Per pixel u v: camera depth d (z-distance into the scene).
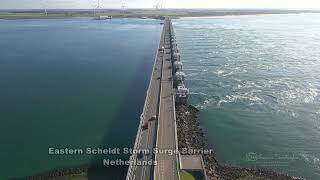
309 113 96.19
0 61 164.00
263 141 81.38
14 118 92.69
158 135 69.25
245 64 152.75
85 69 146.00
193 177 59.38
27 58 170.75
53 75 136.25
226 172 66.12
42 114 95.25
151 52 186.50
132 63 157.88
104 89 117.31
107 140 79.88
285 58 165.12
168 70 120.69
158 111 81.38
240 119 92.88
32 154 73.81
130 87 119.62
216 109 99.56
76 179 64.81
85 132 83.81
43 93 113.06
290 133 85.25
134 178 55.62
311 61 157.88
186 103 98.88
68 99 107.19
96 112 96.56
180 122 86.00
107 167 68.69
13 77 133.50
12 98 108.25
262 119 93.00
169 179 55.44
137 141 65.88
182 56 172.75
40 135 82.62
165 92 95.88
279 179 64.94
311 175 67.75
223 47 198.50
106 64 155.62
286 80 126.12
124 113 95.88
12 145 77.81
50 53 184.38
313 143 80.56
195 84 122.88
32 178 65.25
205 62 158.12
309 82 123.25
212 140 81.38
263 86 119.38
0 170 67.94
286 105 101.75
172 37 193.12
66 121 90.44
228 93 112.69
